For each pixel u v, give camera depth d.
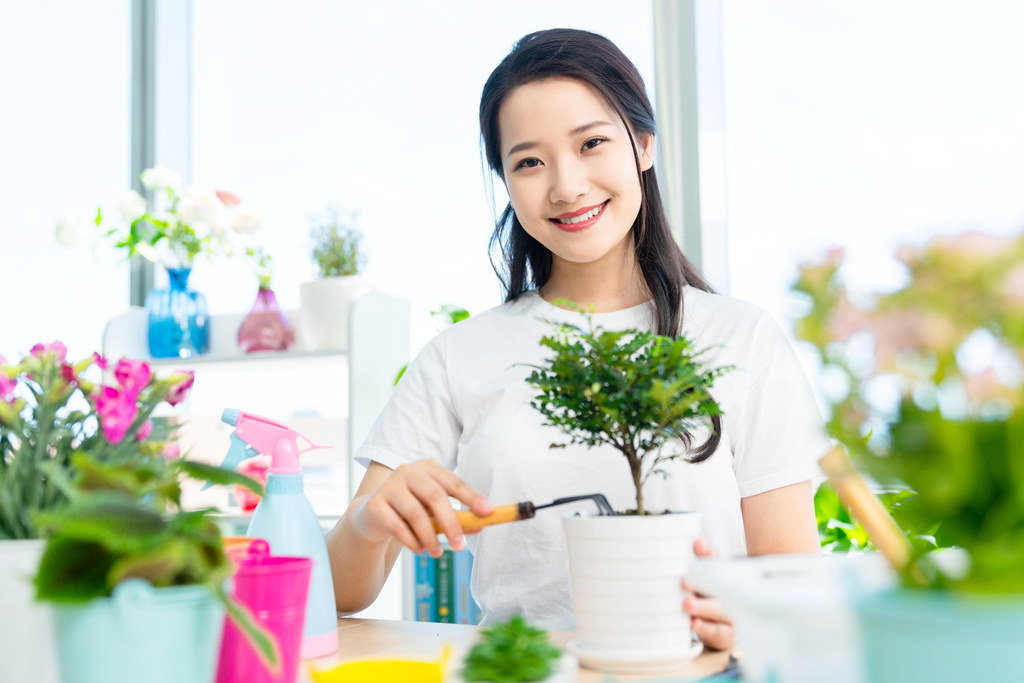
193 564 0.43
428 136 2.36
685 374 0.63
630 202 1.10
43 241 2.67
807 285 0.37
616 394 0.63
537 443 1.14
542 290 1.30
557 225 1.10
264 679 0.54
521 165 1.09
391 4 2.43
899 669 0.35
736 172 2.06
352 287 2.17
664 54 2.14
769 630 0.42
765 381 1.14
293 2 2.58
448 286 2.29
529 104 1.06
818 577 0.45
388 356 2.17
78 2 2.76
